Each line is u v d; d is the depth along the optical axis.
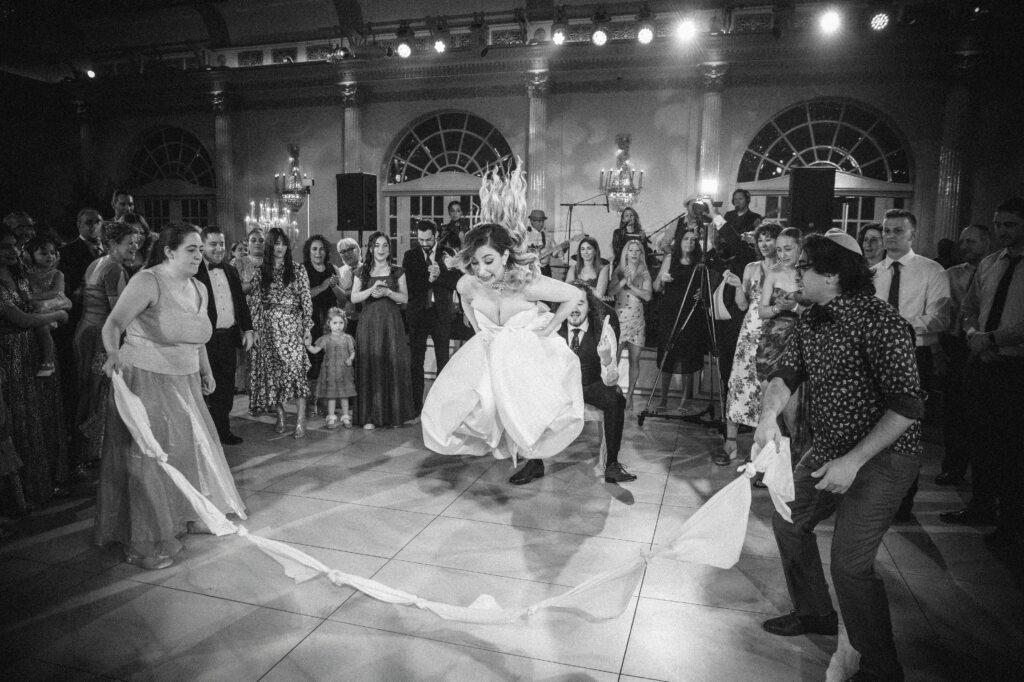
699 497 4.07
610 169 12.20
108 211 13.72
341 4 12.63
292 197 12.18
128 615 2.65
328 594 2.84
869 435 2.05
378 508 3.83
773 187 11.55
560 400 3.03
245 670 2.30
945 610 2.79
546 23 12.05
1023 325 3.42
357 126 13.30
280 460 4.71
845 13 10.60
